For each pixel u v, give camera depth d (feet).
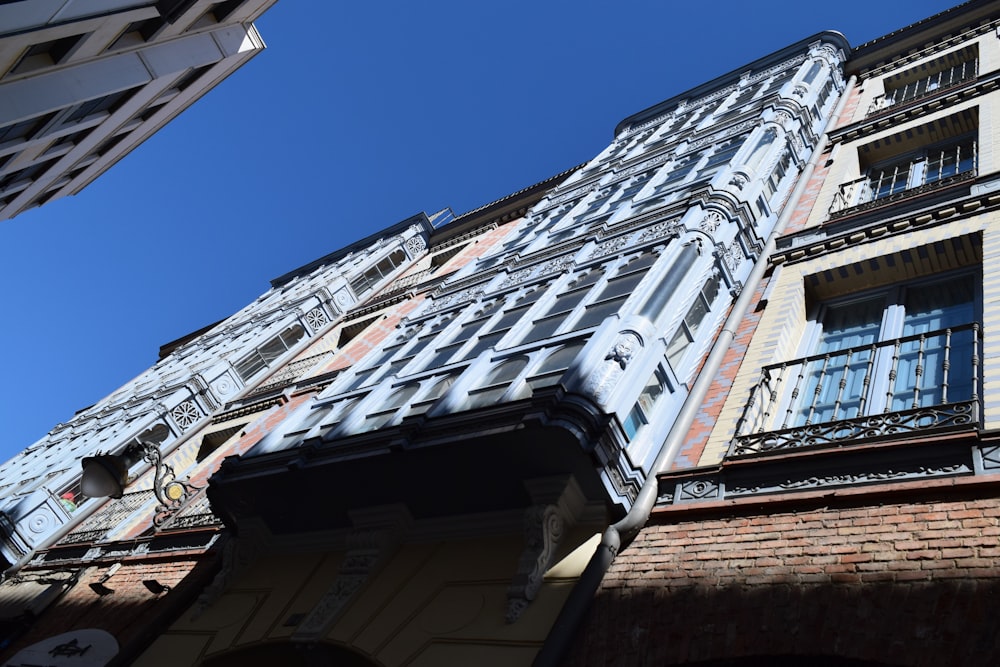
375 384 40.01
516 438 25.90
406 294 83.35
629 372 28.12
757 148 47.50
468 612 25.85
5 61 44.70
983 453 20.52
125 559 49.52
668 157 56.70
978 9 65.51
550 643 21.77
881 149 50.49
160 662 34.88
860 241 36.65
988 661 15.23
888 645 16.79
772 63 75.10
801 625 18.43
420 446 28.27
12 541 59.62
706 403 30.42
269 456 34.83
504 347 34.42
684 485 25.95
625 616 21.81
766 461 24.44
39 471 71.10
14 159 61.21
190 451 71.56
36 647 43.91
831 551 20.12
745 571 20.99
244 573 37.42
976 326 26.08
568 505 26.68
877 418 23.73
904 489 20.61
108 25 50.26
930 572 17.85
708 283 35.55
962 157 45.47
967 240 32.24
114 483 36.42
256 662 32.27
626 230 41.19
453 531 30.04
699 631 19.93
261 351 83.82
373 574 30.30
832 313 35.42
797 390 28.68
